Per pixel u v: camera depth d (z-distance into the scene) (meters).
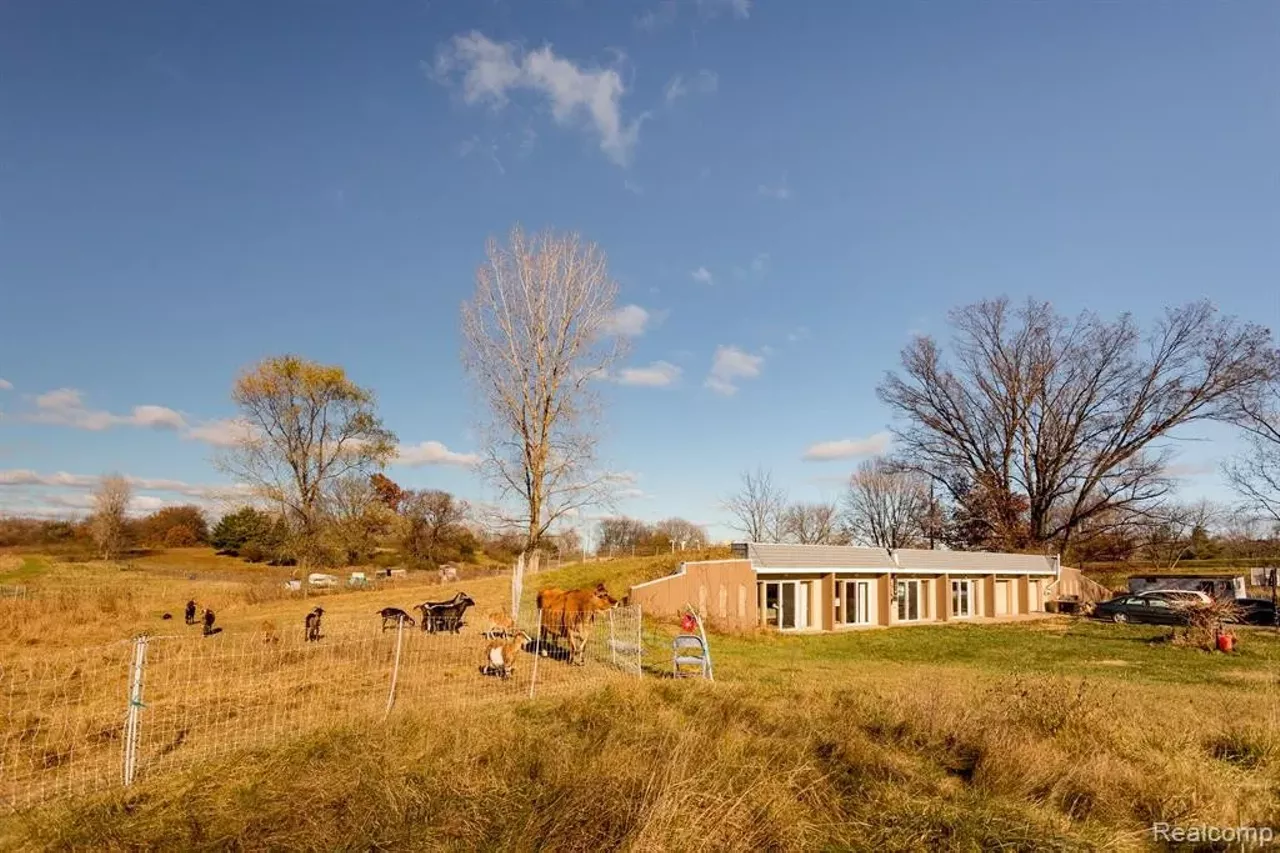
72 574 39.03
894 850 5.39
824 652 21.41
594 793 5.89
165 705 9.43
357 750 7.03
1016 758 7.11
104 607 23.48
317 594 32.31
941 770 7.21
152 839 5.38
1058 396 45.25
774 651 20.73
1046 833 5.63
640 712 8.80
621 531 68.25
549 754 6.92
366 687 10.85
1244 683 16.06
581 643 14.55
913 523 61.38
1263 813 6.19
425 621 17.23
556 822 5.50
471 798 5.97
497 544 33.00
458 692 10.78
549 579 33.00
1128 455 43.72
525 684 11.57
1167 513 43.41
